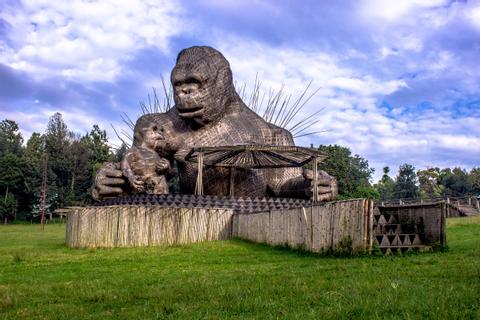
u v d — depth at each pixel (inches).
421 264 356.5
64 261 470.0
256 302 253.9
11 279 374.0
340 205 439.5
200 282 319.0
